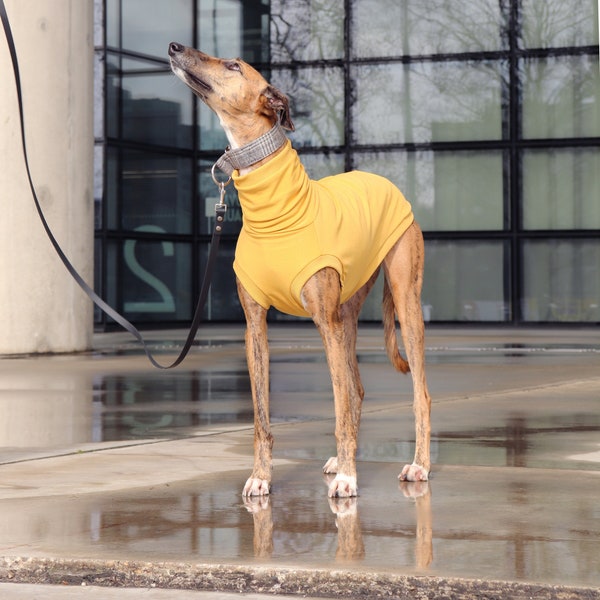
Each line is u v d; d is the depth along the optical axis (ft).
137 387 38.32
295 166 18.62
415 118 86.53
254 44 89.71
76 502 18.06
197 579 13.88
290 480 20.26
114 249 81.82
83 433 26.58
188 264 89.04
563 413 30.12
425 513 17.12
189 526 16.28
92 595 13.55
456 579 13.17
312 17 88.53
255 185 18.31
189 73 18.30
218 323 90.12
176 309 87.76
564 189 83.92
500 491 18.93
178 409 31.73
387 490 19.17
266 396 19.21
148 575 14.02
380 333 77.77
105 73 80.07
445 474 20.74
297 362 49.85
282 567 13.76
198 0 89.30
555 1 83.76
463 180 85.66
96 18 79.92
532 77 84.38
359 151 87.76
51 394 35.88
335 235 18.80
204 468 21.39
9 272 52.26
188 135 88.43
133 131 83.20
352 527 16.17
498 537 15.42
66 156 54.03
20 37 51.88
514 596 12.95
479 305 85.35
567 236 83.71
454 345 62.34
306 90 88.99
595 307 83.30
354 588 13.42
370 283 21.59
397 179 87.10
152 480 20.11
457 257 85.76
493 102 85.10
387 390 36.78
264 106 18.37
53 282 53.98
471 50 85.35
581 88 83.56
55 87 53.31
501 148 84.84
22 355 52.90
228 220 89.30
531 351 56.70
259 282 18.88
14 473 20.83
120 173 82.23
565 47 83.71
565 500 18.07
